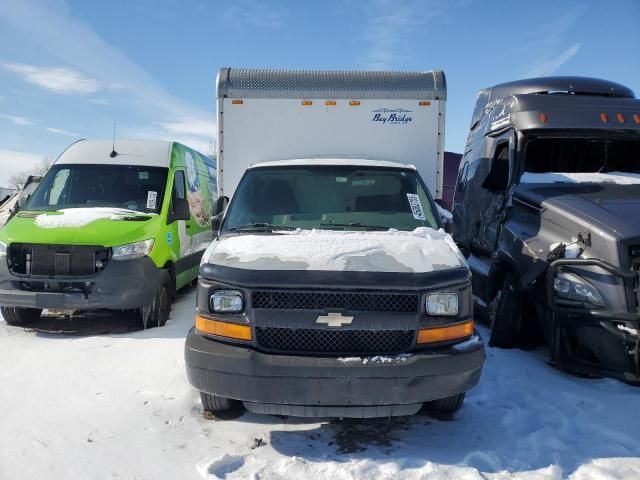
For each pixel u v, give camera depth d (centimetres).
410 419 400
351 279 339
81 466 328
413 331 340
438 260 363
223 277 350
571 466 330
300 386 330
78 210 683
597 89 684
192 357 346
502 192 642
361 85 587
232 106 591
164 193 741
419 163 592
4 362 509
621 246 443
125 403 416
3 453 341
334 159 538
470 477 313
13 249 611
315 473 318
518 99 645
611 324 442
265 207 477
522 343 556
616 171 645
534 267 498
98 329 654
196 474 321
